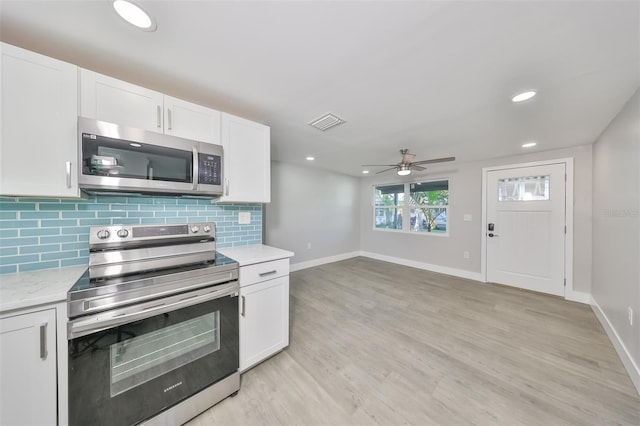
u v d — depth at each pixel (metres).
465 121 2.26
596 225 2.80
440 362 1.88
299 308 2.90
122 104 1.38
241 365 1.65
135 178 1.37
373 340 2.19
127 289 1.17
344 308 2.90
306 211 4.86
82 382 1.07
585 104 1.90
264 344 1.80
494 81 1.58
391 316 2.69
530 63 1.38
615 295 2.11
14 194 1.10
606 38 1.16
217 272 1.50
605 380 1.68
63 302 1.03
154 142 1.43
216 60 1.38
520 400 1.51
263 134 2.06
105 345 1.12
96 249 1.38
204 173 1.66
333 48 1.27
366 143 3.02
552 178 3.31
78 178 1.22
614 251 2.16
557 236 3.28
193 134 1.66
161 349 1.30
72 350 1.04
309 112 2.08
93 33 1.16
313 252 5.02
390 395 1.55
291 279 4.09
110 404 1.14
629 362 1.73
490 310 2.84
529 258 3.52
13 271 1.27
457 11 1.02
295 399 1.52
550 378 1.70
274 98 1.83
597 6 0.98
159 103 1.51
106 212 1.53
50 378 1.01
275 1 0.97
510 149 3.26
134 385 1.21
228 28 1.12
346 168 4.91
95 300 1.09
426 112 2.07
